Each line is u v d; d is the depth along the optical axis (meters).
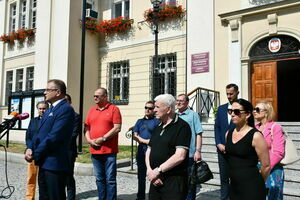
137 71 11.98
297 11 8.09
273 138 3.21
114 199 4.11
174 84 11.00
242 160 2.76
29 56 13.95
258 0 8.74
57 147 3.21
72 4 12.08
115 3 13.03
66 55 11.83
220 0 9.51
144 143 4.80
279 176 3.23
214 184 5.57
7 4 15.48
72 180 4.40
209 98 9.11
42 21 12.98
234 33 9.10
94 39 12.99
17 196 4.97
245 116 2.85
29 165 4.56
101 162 4.22
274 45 8.58
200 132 4.24
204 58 9.64
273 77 8.61
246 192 2.66
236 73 9.00
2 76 15.25
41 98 11.57
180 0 11.05
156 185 2.78
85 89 12.41
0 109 14.89
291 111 8.50
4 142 12.42
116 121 4.23
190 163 4.10
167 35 11.22
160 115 2.91
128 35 12.36
